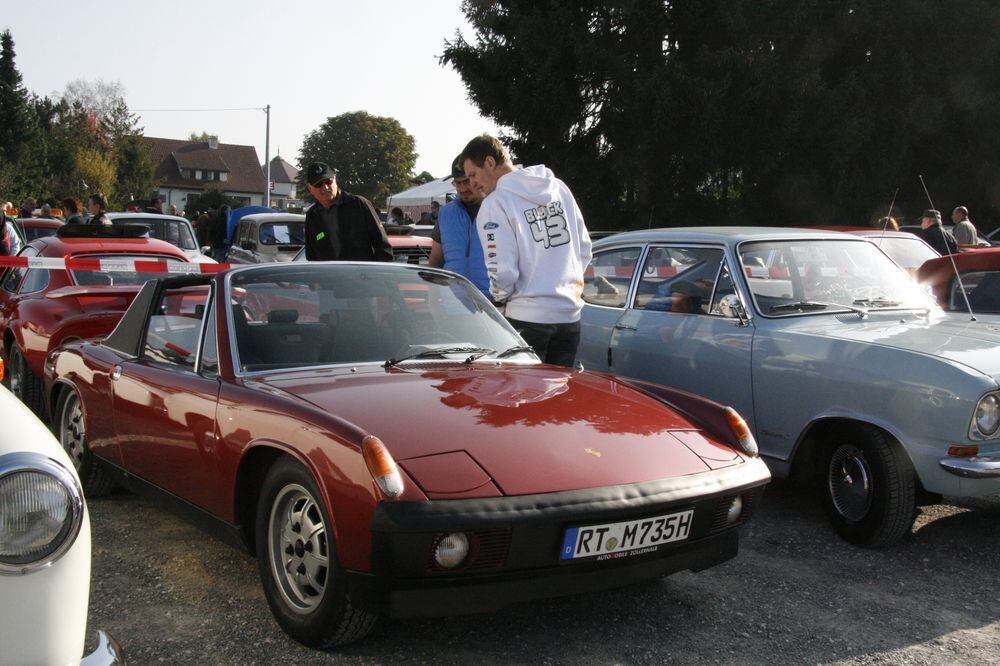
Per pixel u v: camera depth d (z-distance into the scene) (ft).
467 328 14.03
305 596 10.50
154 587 12.39
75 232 27.94
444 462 9.66
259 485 11.40
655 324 18.74
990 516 16.62
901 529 14.26
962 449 13.46
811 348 15.56
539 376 12.83
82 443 16.72
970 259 22.35
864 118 81.35
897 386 14.10
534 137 94.07
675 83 81.25
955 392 13.47
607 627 11.33
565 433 10.69
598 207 96.53
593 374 13.79
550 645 10.75
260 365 12.24
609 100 88.74
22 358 23.18
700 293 18.16
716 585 12.89
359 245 21.93
